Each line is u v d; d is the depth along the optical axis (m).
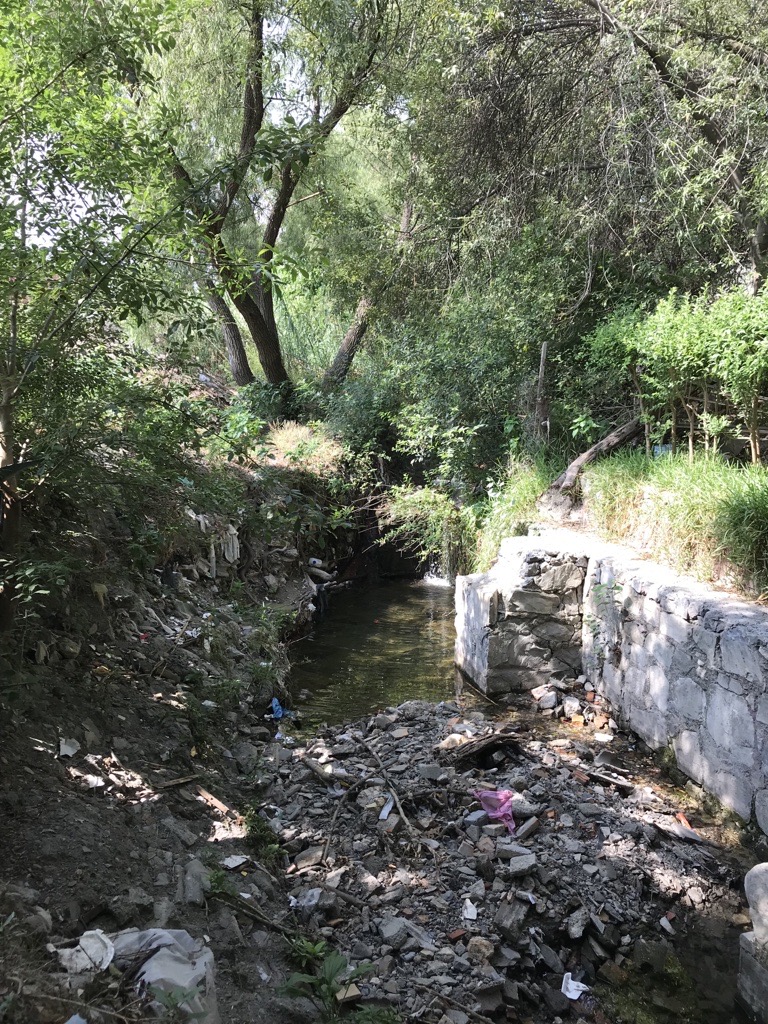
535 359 8.80
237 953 2.76
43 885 2.69
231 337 12.44
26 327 3.32
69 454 3.16
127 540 5.56
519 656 6.11
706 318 5.42
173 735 4.22
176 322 3.44
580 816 4.16
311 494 9.71
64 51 3.11
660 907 3.61
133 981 2.25
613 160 7.51
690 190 6.67
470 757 4.73
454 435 9.30
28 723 3.54
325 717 5.73
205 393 10.71
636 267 8.04
